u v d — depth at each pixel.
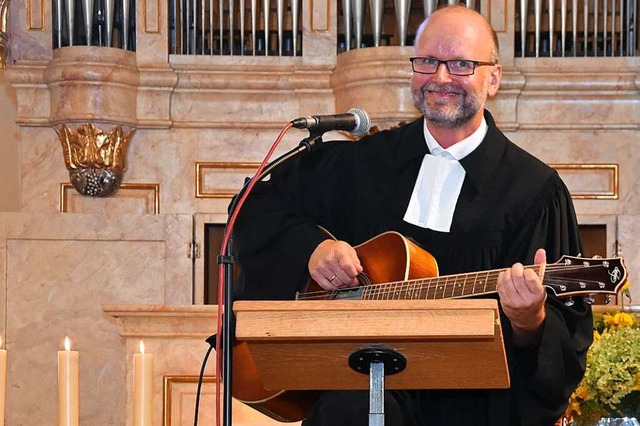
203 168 11.80
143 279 11.27
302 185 6.19
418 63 5.73
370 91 11.23
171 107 11.75
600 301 11.03
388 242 5.47
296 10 11.82
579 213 11.55
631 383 6.08
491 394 5.42
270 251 5.95
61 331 11.12
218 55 11.71
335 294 5.49
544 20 11.90
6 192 11.77
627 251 11.27
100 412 11.07
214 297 11.74
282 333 3.99
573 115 11.64
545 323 5.12
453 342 4.16
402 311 3.97
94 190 11.53
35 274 11.15
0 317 11.09
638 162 11.66
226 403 4.52
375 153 6.09
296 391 5.71
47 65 11.52
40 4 11.62
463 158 5.87
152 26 11.61
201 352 8.18
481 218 5.74
